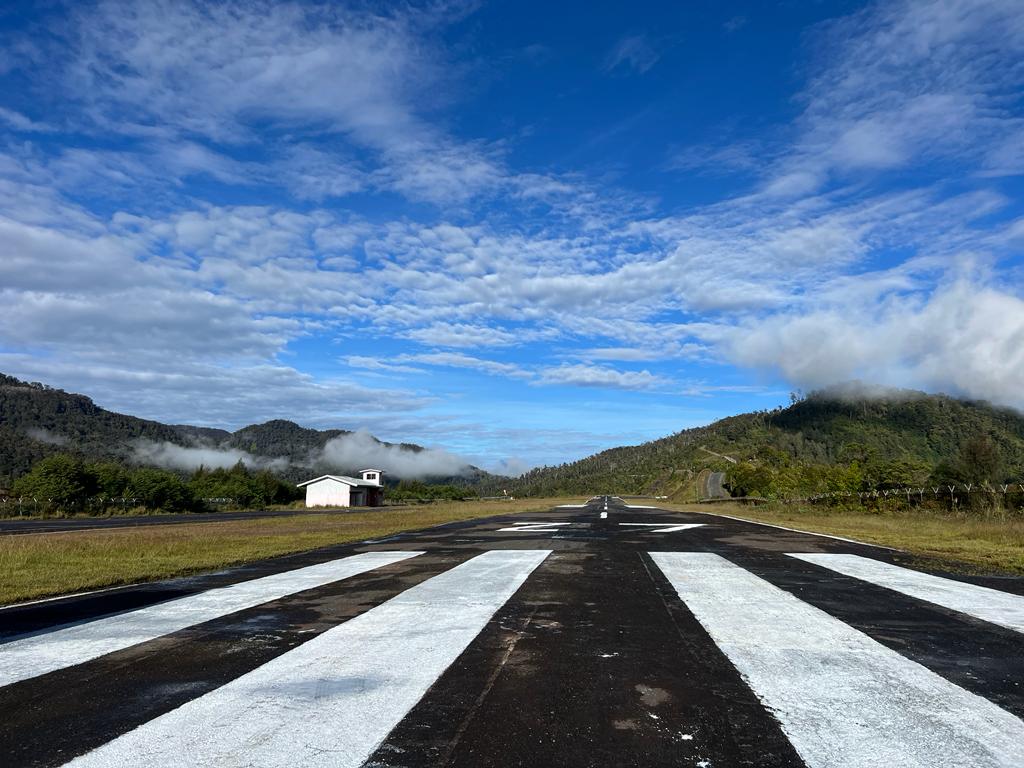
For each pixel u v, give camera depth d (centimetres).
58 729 361
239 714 379
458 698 403
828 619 616
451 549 1267
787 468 7175
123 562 1109
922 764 311
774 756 320
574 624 598
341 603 715
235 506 5534
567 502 5831
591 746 331
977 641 536
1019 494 2258
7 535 1969
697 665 469
